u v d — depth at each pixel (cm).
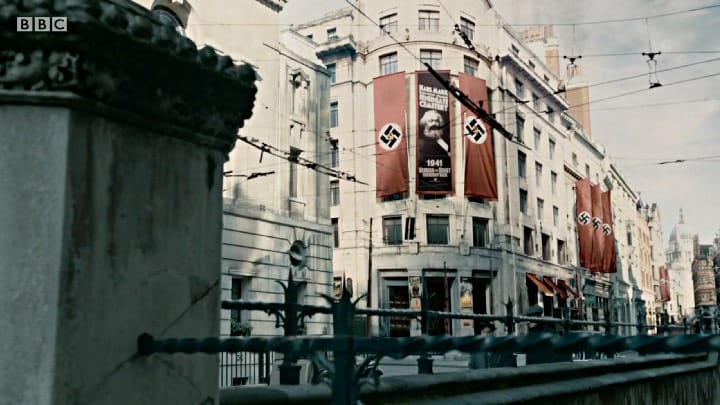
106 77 179
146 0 2003
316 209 2736
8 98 172
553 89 5225
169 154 207
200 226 218
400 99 3550
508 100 4378
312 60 2925
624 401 682
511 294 4097
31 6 167
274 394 292
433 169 3575
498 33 4378
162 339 194
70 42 170
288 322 406
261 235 2348
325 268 2728
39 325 165
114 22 177
